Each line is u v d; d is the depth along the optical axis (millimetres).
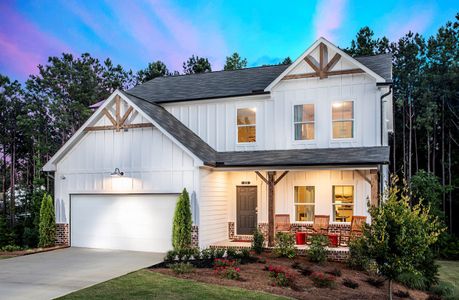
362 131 16438
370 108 16375
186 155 16000
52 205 18078
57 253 15891
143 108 16953
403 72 30859
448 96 28406
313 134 17188
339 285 11234
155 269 12336
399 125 31922
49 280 11023
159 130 16438
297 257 14195
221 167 16375
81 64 40719
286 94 17625
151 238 16500
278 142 17625
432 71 29812
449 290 13086
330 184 16625
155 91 21484
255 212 17656
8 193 36969
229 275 11172
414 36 32188
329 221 16344
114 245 17125
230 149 18359
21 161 38406
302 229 16750
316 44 16969
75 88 38750
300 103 17359
